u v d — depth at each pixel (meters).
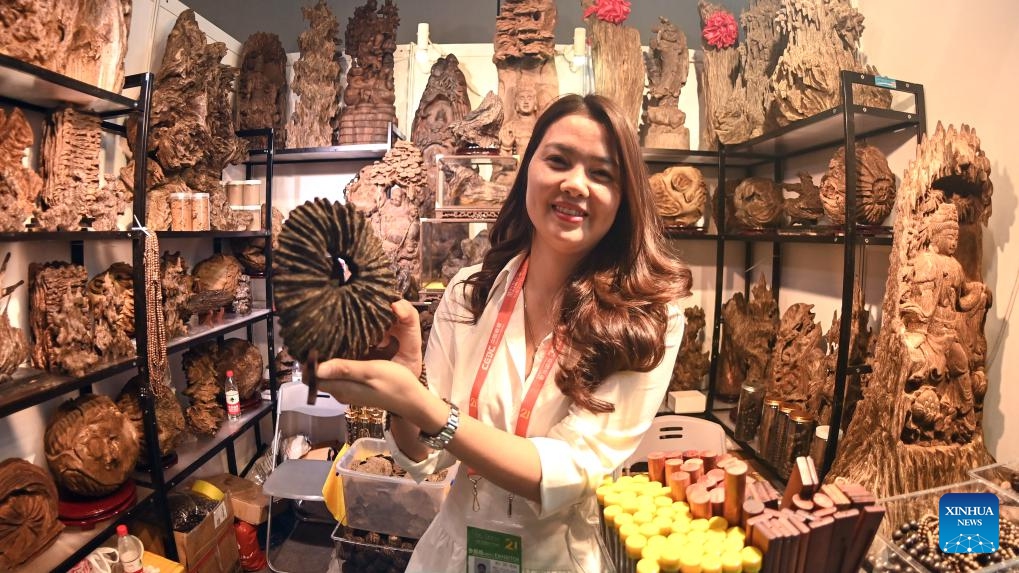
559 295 0.87
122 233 1.58
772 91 2.23
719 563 0.62
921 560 1.00
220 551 1.98
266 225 2.46
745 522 0.68
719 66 2.60
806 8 2.10
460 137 2.36
